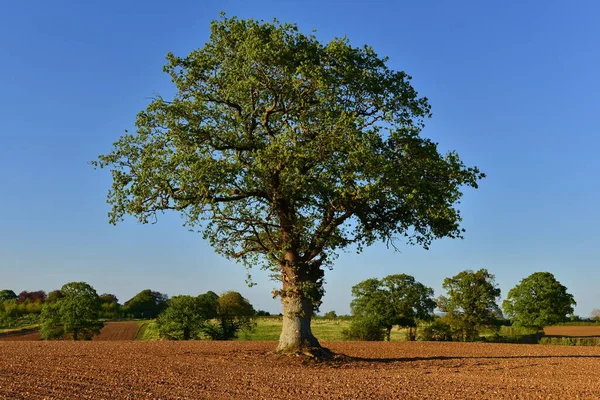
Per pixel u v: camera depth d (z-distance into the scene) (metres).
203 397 16.97
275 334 75.38
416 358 31.98
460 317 67.38
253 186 27.03
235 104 28.48
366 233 29.44
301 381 20.72
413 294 68.12
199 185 25.50
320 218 28.75
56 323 67.25
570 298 69.00
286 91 27.05
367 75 26.59
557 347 43.78
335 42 26.70
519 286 70.62
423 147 27.11
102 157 27.25
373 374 23.56
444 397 17.58
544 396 17.97
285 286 29.25
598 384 20.98
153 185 26.27
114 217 26.94
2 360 25.42
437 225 29.19
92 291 70.31
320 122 26.33
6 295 146.75
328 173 25.48
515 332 72.69
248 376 21.84
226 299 68.62
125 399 16.17
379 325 67.81
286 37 26.70
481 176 28.03
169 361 26.75
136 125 27.47
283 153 25.20
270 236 28.92
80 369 22.83
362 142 24.97
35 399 15.74
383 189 25.78
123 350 32.69
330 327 97.88
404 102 27.62
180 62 28.00
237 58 26.84
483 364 28.66
